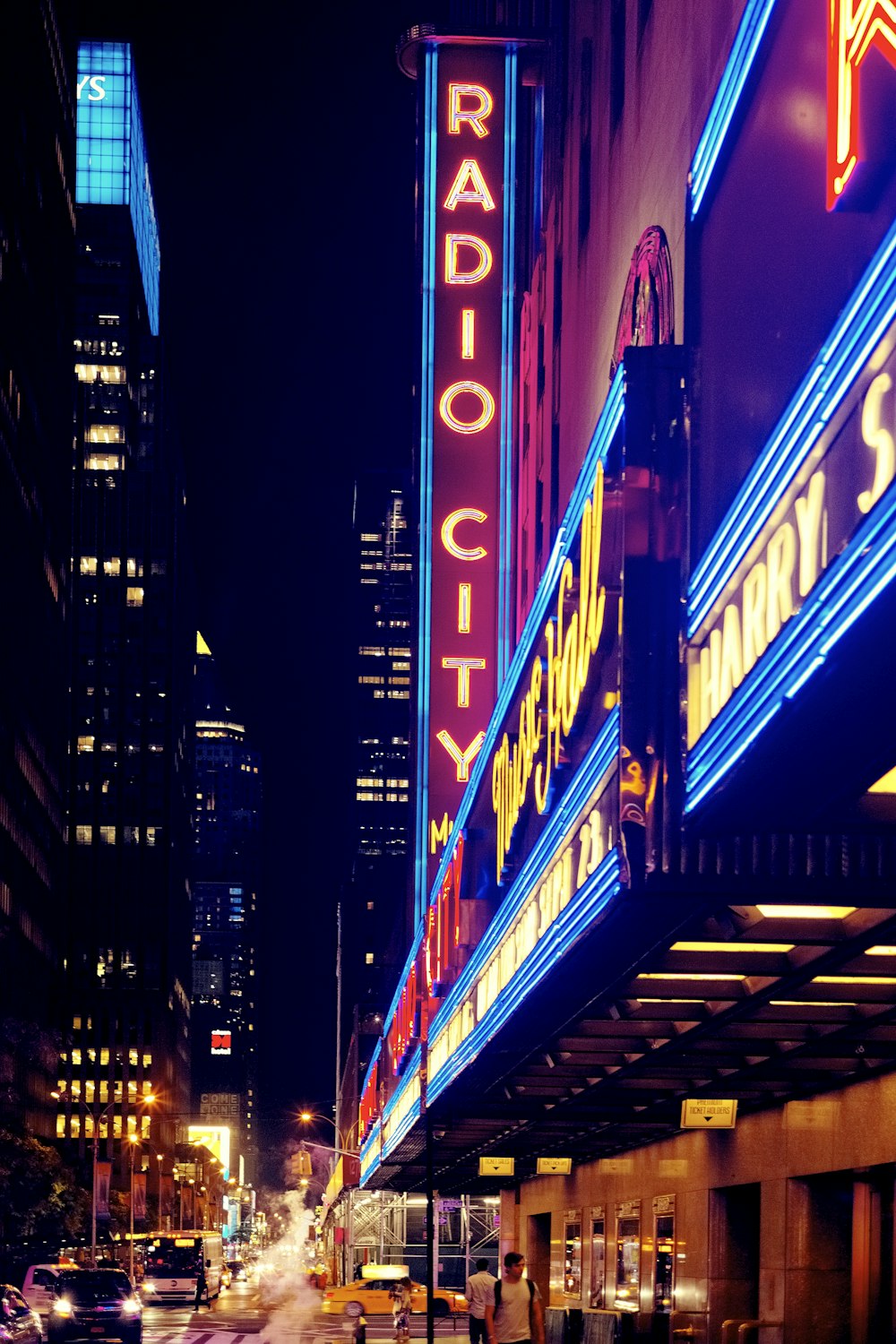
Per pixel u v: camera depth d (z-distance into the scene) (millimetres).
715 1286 29656
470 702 48531
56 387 145875
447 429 49500
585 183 37094
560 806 16766
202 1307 68125
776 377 10109
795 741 9758
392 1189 71812
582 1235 43031
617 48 31578
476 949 25047
